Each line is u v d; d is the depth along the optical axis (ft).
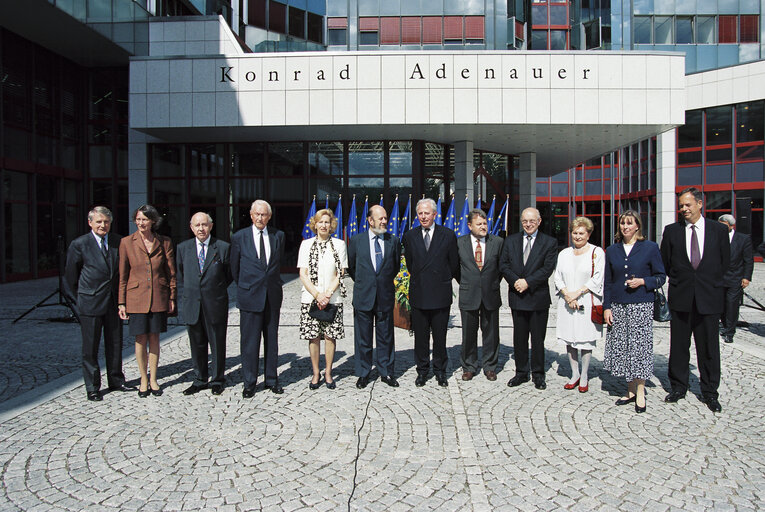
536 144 63.82
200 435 13.23
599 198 103.09
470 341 18.03
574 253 16.78
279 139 60.08
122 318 16.11
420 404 15.57
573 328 16.55
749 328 28.09
